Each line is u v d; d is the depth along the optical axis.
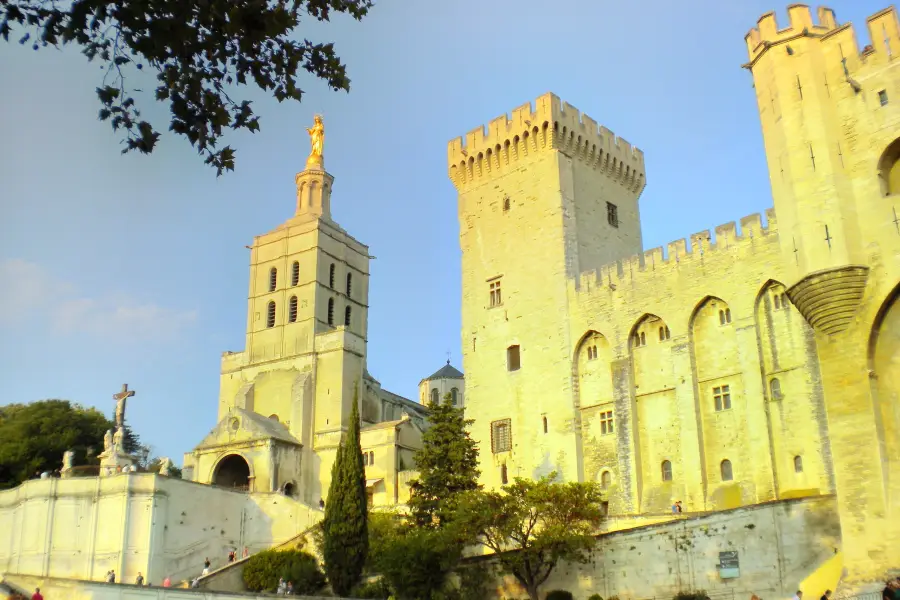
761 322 50.91
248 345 91.75
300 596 39.25
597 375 59.34
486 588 44.78
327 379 84.88
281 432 81.19
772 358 50.00
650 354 56.59
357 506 47.94
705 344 53.66
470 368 66.81
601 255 66.75
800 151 32.91
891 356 29.89
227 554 61.38
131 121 15.97
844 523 29.38
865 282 30.48
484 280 68.12
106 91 15.70
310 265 91.31
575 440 58.56
